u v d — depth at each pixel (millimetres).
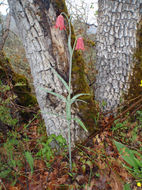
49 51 1602
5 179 1510
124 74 2234
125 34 2062
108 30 2119
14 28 3455
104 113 2275
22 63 3557
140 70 2240
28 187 1489
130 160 1646
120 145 1748
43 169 1691
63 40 1642
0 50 2500
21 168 1652
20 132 2066
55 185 1563
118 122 2121
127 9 1955
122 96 2324
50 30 1553
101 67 2348
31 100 2736
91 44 2893
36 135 2238
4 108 2047
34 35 1548
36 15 1475
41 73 1706
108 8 2033
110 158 1779
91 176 1640
